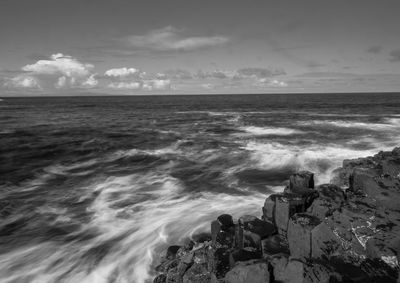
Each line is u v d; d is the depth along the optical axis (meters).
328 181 15.80
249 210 12.48
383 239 6.48
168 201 13.77
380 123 34.84
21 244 10.27
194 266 7.50
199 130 32.97
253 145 23.92
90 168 19.38
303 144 23.62
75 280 8.41
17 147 24.73
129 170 18.86
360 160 11.36
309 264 6.11
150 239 10.48
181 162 20.38
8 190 15.34
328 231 6.99
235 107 72.75
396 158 9.97
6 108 73.62
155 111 63.66
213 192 14.81
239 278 6.22
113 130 34.09
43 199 14.15
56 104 97.06
